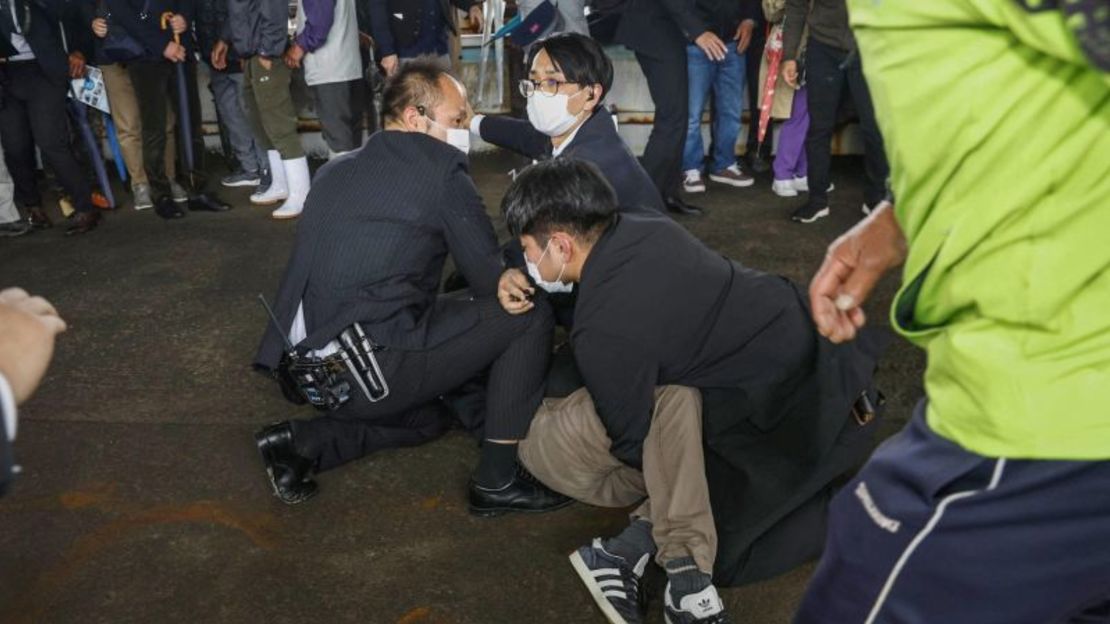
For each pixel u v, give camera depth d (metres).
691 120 4.89
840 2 4.10
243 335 3.48
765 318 2.07
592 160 2.74
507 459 2.40
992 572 0.98
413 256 2.40
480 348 2.37
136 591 2.20
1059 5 0.72
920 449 1.00
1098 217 0.83
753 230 4.47
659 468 2.06
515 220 2.03
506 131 3.47
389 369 2.37
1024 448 0.91
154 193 4.79
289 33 4.64
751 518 2.09
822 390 2.12
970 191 0.87
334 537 2.38
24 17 4.13
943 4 0.82
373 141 2.47
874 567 1.05
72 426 2.88
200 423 2.90
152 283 3.96
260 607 2.14
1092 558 0.94
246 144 5.19
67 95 4.50
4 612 2.13
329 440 2.53
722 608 1.99
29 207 4.62
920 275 0.96
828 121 4.36
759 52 5.22
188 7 4.59
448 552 2.32
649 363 1.98
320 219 2.41
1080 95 0.79
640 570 2.12
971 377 0.92
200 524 2.43
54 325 0.83
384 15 4.66
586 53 2.76
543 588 2.19
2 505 2.51
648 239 2.00
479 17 5.76
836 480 2.39
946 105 0.85
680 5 4.13
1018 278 0.87
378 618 2.11
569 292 2.48
